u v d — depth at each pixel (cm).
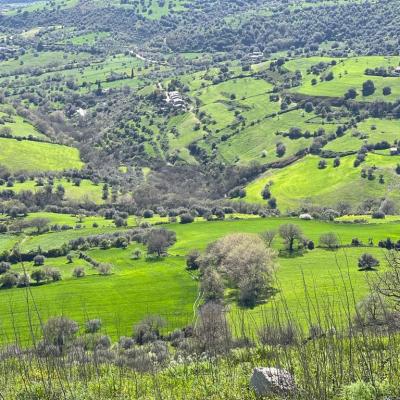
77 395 1430
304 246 8512
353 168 13500
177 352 2198
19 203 11931
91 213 12244
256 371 1298
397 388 1116
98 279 7706
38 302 6575
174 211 12044
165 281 7450
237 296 6075
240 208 12312
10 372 1661
